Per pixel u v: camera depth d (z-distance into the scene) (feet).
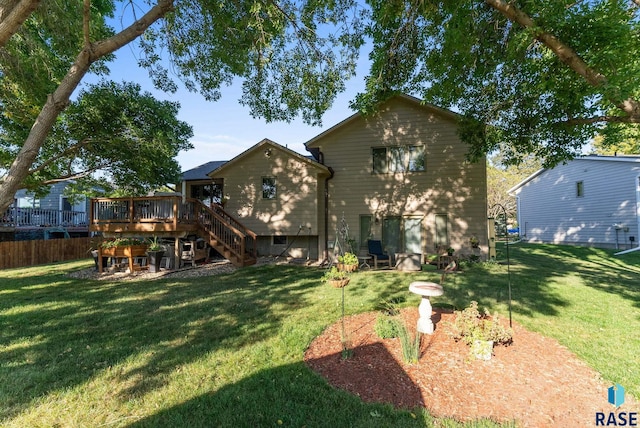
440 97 27.17
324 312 17.71
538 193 69.00
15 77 22.90
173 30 23.25
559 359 11.71
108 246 31.91
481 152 29.78
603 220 52.80
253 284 25.84
